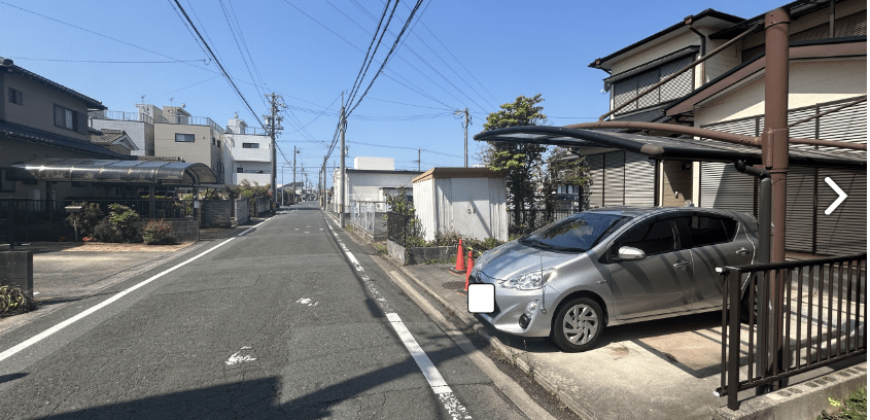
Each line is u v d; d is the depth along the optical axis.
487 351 4.35
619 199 10.35
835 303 5.50
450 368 3.90
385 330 4.97
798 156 3.51
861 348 3.29
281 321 5.26
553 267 4.12
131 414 3.03
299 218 31.20
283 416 3.02
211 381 3.57
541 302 4.00
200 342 4.50
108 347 4.34
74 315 5.50
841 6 7.91
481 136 5.93
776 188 2.91
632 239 4.43
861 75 5.69
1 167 14.33
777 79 2.87
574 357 3.97
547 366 3.77
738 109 7.20
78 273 8.47
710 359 3.90
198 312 5.64
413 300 6.43
